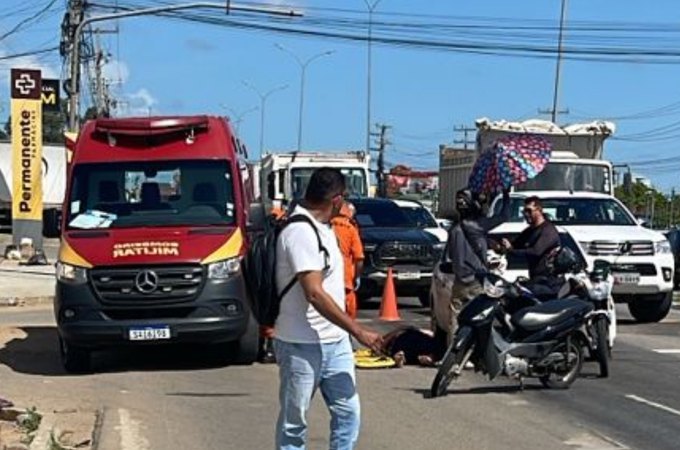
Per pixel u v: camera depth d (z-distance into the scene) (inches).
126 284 537.6
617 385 517.0
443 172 1584.6
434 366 574.9
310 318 286.0
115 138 606.5
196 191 586.9
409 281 844.6
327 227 289.7
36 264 1438.2
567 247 592.4
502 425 424.2
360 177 1294.3
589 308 504.7
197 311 539.8
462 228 540.7
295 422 289.9
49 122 2938.0
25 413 434.6
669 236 1296.8
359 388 507.8
